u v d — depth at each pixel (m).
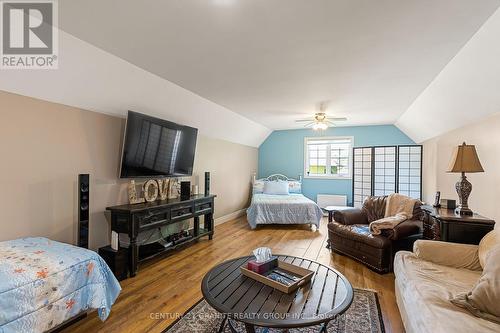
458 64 2.52
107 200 3.20
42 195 2.53
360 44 2.27
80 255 1.99
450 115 3.56
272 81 3.24
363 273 3.09
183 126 4.09
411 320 1.62
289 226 5.46
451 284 1.79
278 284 1.68
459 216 2.49
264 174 7.46
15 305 1.54
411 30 2.03
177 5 1.73
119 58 2.58
